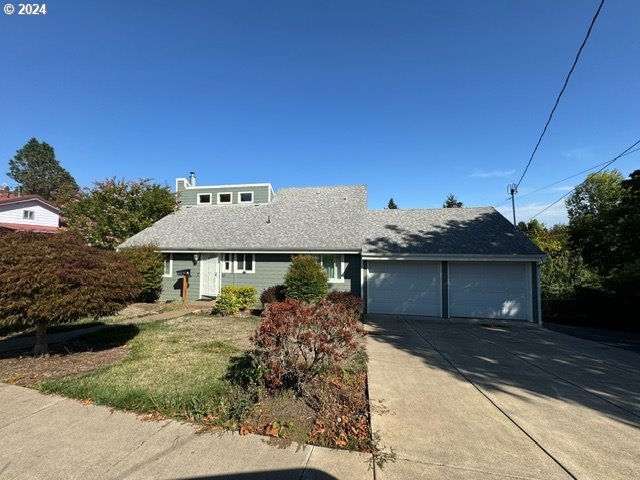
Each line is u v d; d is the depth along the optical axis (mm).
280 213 15805
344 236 13070
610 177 34125
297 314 4266
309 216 15117
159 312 11133
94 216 17719
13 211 24609
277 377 4129
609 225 16203
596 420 3787
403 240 12914
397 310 12336
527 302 11539
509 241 12164
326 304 4738
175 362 5492
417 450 3049
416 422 3631
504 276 11789
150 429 3301
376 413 3830
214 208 17562
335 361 4348
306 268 10703
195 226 15516
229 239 13852
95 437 3143
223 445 3023
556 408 4113
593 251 17750
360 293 12516
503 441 3258
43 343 6008
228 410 3641
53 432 3234
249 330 8234
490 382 5066
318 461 2820
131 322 9273
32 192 64125
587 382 5164
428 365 5934
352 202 16109
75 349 6340
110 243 17000
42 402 3922
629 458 3004
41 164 68125
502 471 2760
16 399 4008
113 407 3793
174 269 14414
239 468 2689
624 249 15219
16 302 4941
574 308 12156
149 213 18281
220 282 13844
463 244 12234
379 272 12508
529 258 11227
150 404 3820
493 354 6891
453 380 5129
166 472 2627
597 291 11953
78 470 2645
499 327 10516
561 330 10289
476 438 3307
